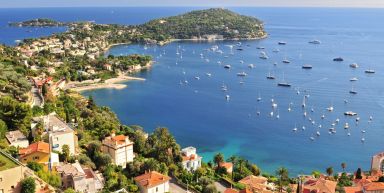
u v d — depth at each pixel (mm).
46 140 140750
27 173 98000
